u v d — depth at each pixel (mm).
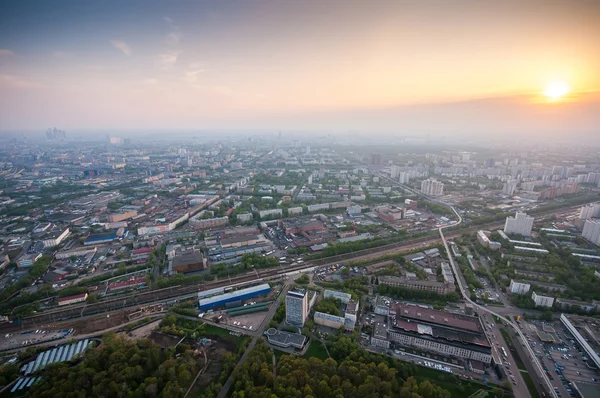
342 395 199750
